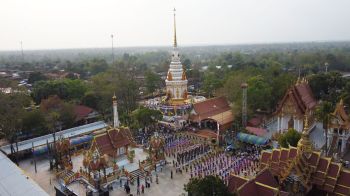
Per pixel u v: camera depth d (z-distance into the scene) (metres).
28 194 52.75
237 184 48.44
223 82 145.38
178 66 129.00
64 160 74.94
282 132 86.50
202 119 103.88
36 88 135.88
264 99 112.44
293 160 51.09
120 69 174.50
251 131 91.25
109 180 66.12
